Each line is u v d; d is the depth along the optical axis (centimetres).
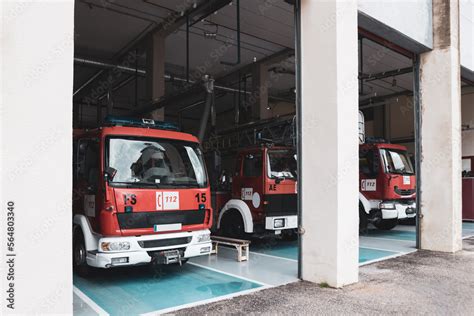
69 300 307
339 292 478
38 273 296
